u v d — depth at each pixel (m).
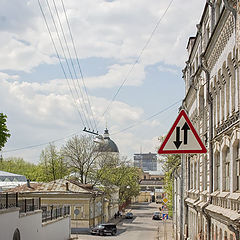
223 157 19.17
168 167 60.31
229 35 16.70
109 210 85.94
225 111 18.47
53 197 60.38
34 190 61.38
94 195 61.69
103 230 55.91
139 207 139.25
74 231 59.56
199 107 27.50
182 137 9.98
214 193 20.75
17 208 23.42
